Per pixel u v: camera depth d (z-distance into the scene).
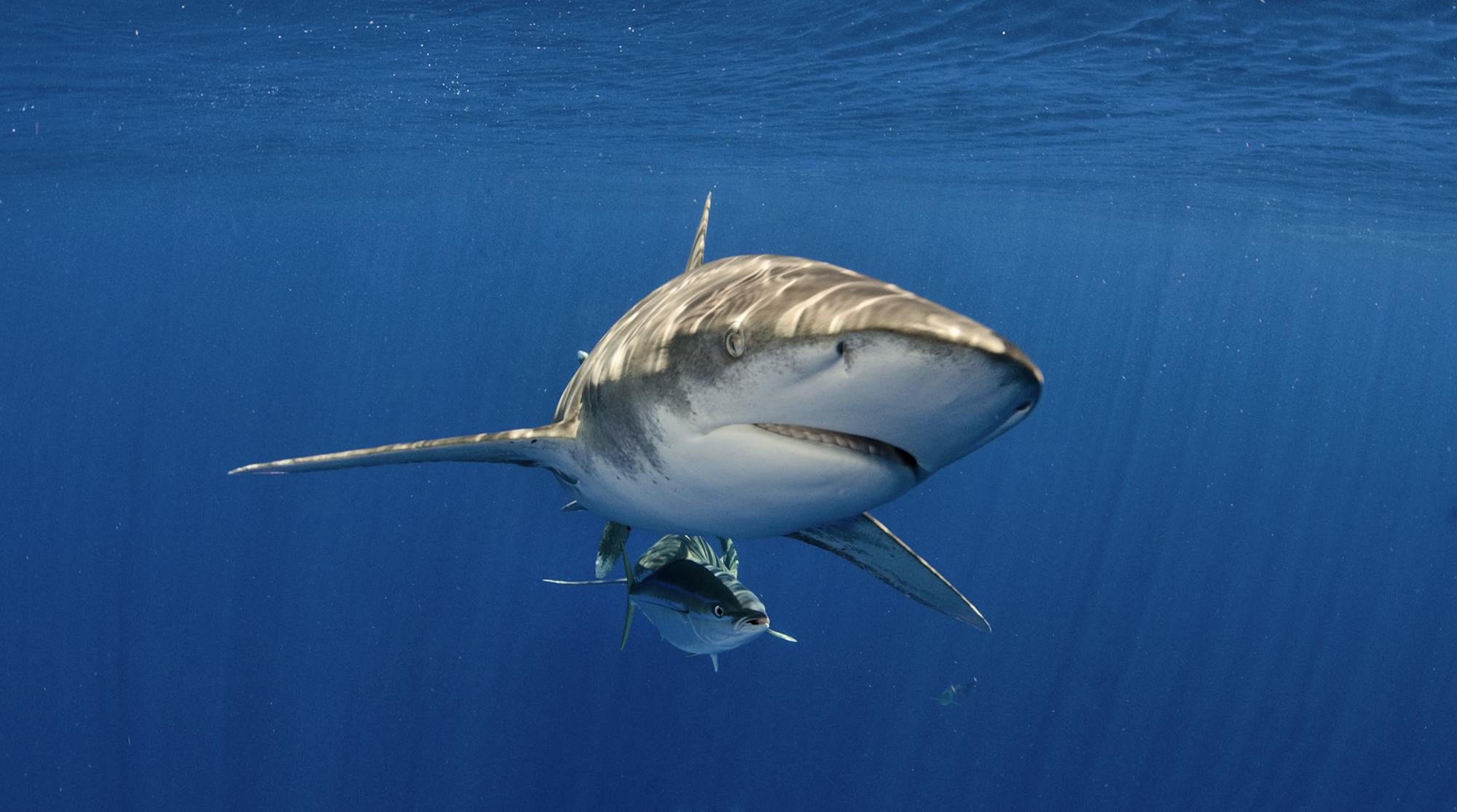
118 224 37.91
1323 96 11.72
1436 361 77.88
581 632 28.41
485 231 45.41
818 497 1.89
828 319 1.59
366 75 13.70
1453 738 31.11
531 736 26.45
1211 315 61.47
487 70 13.38
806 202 31.80
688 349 1.88
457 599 31.55
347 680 29.27
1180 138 15.49
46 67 12.98
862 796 25.47
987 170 21.22
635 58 12.52
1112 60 10.99
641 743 26.00
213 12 10.44
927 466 1.78
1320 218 23.62
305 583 33.78
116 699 30.12
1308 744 29.48
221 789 27.12
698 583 3.54
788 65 12.54
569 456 2.53
